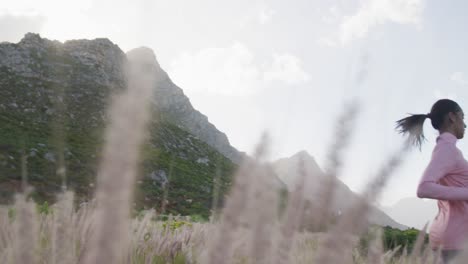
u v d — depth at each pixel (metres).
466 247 0.35
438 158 2.65
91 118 54.38
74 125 51.09
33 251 0.37
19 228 0.37
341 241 0.30
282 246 0.35
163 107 97.38
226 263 0.32
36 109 53.69
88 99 58.06
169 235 1.77
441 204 2.59
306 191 0.34
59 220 0.47
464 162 2.65
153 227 1.59
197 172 56.56
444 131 2.81
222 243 0.32
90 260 0.23
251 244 0.35
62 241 0.48
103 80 65.38
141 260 1.24
